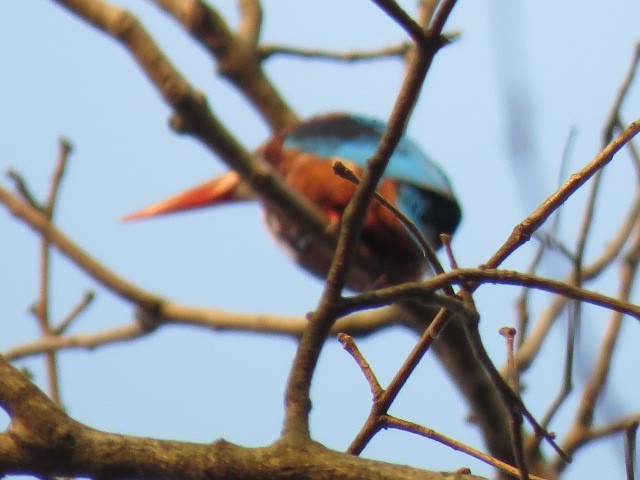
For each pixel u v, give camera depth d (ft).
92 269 32.22
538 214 17.76
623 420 27.55
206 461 15.76
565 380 25.88
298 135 37.96
